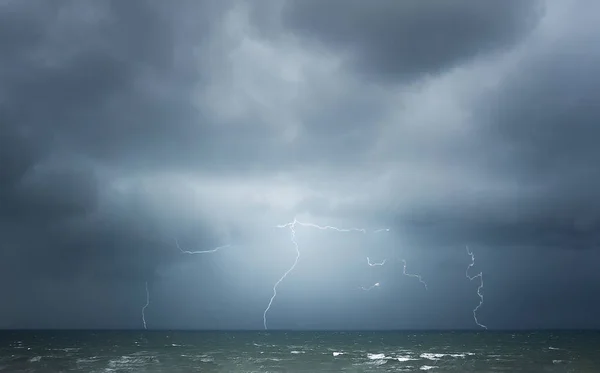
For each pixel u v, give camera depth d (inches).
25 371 1833.2
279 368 1968.5
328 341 4662.9
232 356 2618.1
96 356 2573.8
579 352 2918.3
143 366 2032.5
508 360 2327.8
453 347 3553.2
